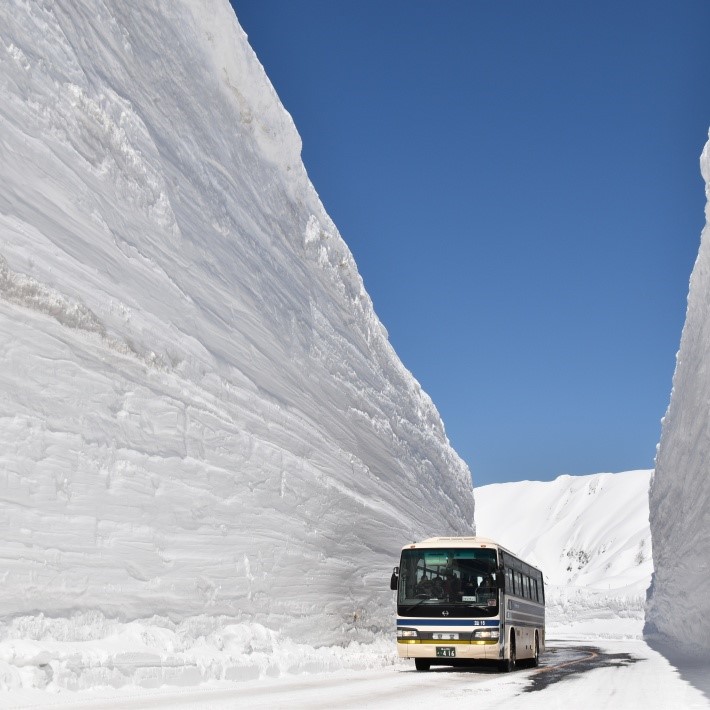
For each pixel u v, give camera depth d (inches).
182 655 546.3
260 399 853.2
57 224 614.9
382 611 1052.5
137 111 829.2
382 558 1090.1
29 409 514.0
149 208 780.0
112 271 660.7
